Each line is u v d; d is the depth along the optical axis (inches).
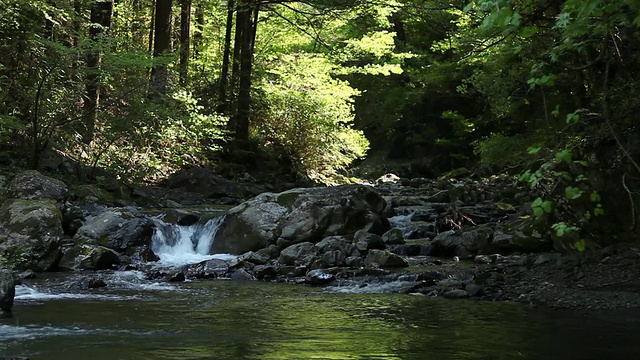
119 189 589.6
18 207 439.2
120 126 607.2
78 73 595.8
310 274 394.0
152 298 335.3
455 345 234.1
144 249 464.1
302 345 231.8
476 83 639.1
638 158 381.4
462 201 647.1
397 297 343.0
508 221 505.7
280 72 920.9
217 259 450.6
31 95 571.8
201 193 680.4
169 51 677.3
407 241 503.8
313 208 494.3
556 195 415.8
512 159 581.3
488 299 335.3
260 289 369.1
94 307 307.1
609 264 377.1
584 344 236.4
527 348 229.6
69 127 611.8
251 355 215.3
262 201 511.5
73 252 428.8
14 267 403.2
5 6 560.7
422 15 668.1
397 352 221.9
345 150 1013.2
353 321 279.6
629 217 400.8
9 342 232.8
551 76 178.7
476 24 586.6
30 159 562.9
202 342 235.6
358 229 496.7
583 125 382.9
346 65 1166.3
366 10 746.2
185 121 668.1
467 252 466.3
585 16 147.7
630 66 354.0
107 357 211.2
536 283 361.1
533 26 204.8
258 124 935.0
